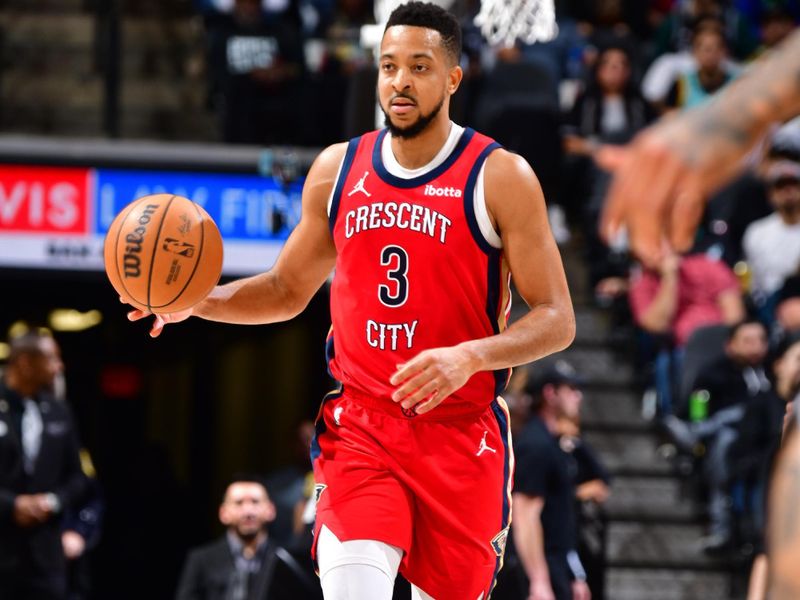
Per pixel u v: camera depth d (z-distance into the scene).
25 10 26.12
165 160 23.23
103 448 35.91
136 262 8.30
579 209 27.97
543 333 8.25
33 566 19.86
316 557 8.84
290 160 22.41
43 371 20.59
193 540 35.28
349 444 8.78
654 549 23.14
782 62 3.26
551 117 24.78
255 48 25.83
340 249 8.80
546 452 17.41
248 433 34.78
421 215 8.55
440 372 7.69
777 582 4.06
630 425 25.14
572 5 33.12
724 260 24.33
